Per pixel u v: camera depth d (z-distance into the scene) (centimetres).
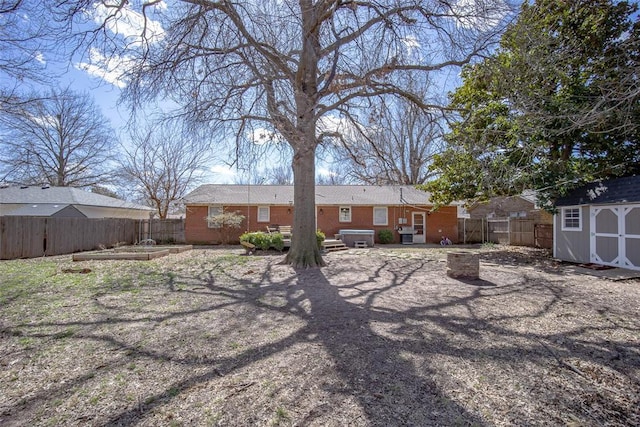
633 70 550
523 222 1652
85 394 266
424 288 670
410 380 287
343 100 871
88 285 692
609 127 920
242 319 464
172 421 229
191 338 390
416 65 802
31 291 635
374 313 493
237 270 886
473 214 1980
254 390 271
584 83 962
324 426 223
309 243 959
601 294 627
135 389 273
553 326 434
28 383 284
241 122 868
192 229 1884
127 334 403
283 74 788
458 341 378
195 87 750
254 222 1908
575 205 1072
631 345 371
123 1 614
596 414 240
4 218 1145
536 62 624
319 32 725
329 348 357
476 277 774
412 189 2141
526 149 763
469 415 236
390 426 223
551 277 812
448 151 921
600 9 978
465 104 1110
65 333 407
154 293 623
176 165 2409
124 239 1717
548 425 226
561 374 301
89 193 2120
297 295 610
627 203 927
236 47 718
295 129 748
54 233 1302
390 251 1477
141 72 702
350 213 1970
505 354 343
